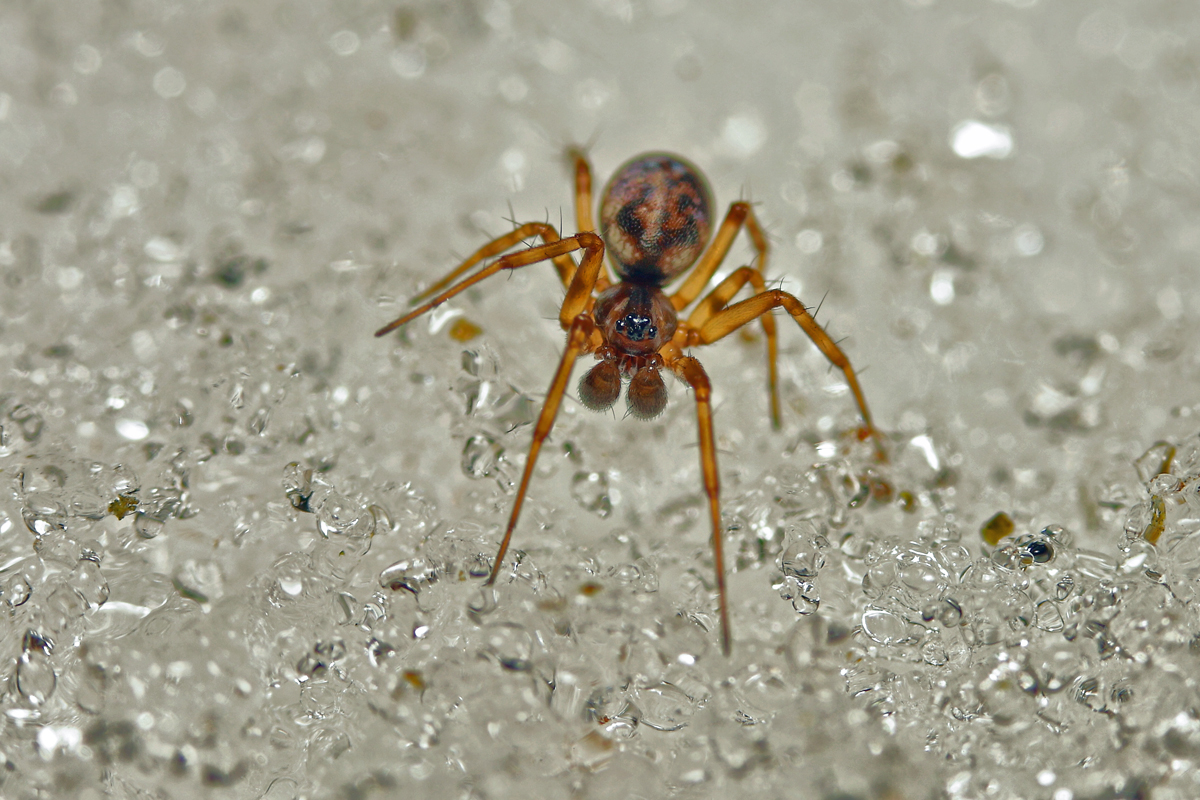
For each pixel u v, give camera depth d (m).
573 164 0.05
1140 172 0.05
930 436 0.05
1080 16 0.05
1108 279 0.05
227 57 0.05
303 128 0.05
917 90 0.05
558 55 0.05
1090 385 0.05
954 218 0.05
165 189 0.05
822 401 0.05
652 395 0.05
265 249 0.05
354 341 0.05
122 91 0.05
